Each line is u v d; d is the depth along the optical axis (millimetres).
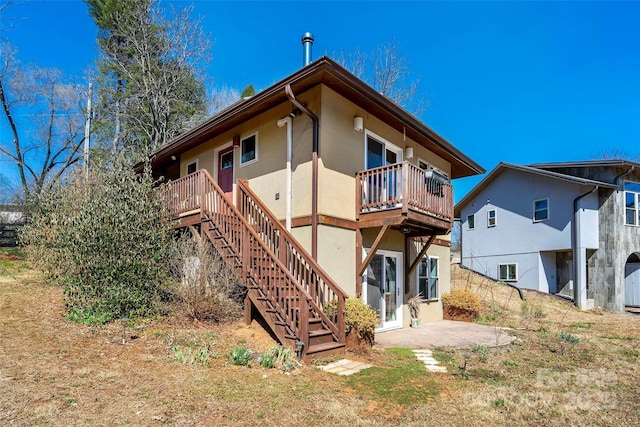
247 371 5070
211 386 4422
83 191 9586
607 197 16359
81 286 7238
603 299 16031
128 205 7883
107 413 3568
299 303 5977
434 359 6566
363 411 4199
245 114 8930
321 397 4449
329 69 6945
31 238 9594
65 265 7875
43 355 4984
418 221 8133
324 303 7270
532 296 16734
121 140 20000
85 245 7227
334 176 8055
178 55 20281
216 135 10656
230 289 7453
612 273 15867
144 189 8297
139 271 7430
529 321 12008
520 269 18766
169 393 4125
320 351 6090
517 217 19094
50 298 7836
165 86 19719
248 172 9453
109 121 20141
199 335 6410
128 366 4859
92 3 19625
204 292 7254
